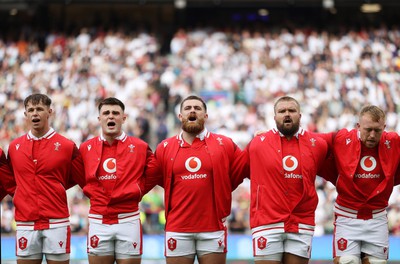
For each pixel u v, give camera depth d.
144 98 59.62
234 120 56.53
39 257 23.36
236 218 44.47
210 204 22.61
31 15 71.75
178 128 56.97
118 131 23.17
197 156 22.64
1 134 55.78
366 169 22.64
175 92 60.47
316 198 22.39
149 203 45.22
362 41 67.44
